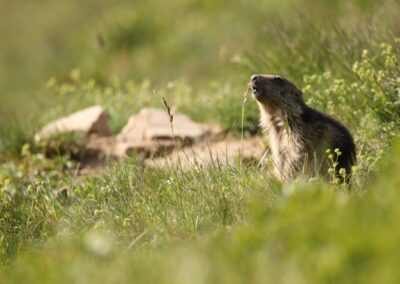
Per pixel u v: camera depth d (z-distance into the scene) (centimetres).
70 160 2889
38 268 1407
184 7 5719
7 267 1662
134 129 2956
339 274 1140
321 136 2141
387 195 1355
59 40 6369
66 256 1437
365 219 1274
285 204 1439
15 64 6241
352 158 2136
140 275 1296
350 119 2380
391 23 2903
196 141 2792
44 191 2297
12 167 2727
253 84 2216
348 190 1822
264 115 2278
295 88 2222
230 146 2645
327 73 2466
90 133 3002
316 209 1355
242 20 4972
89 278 1316
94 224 1892
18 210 2136
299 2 4316
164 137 2822
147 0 6072
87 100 3444
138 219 1823
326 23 3059
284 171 2153
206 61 4766
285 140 2211
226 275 1222
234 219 1670
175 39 5328
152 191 1991
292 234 1294
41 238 1931
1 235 1988
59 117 3297
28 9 7112
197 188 1872
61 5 6969
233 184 1884
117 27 5719
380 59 2430
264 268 1235
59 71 5556
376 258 1153
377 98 2266
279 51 2900
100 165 2817
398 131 2166
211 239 1480
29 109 4019
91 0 6662
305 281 1152
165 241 1588
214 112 3058
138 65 5206
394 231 1194
